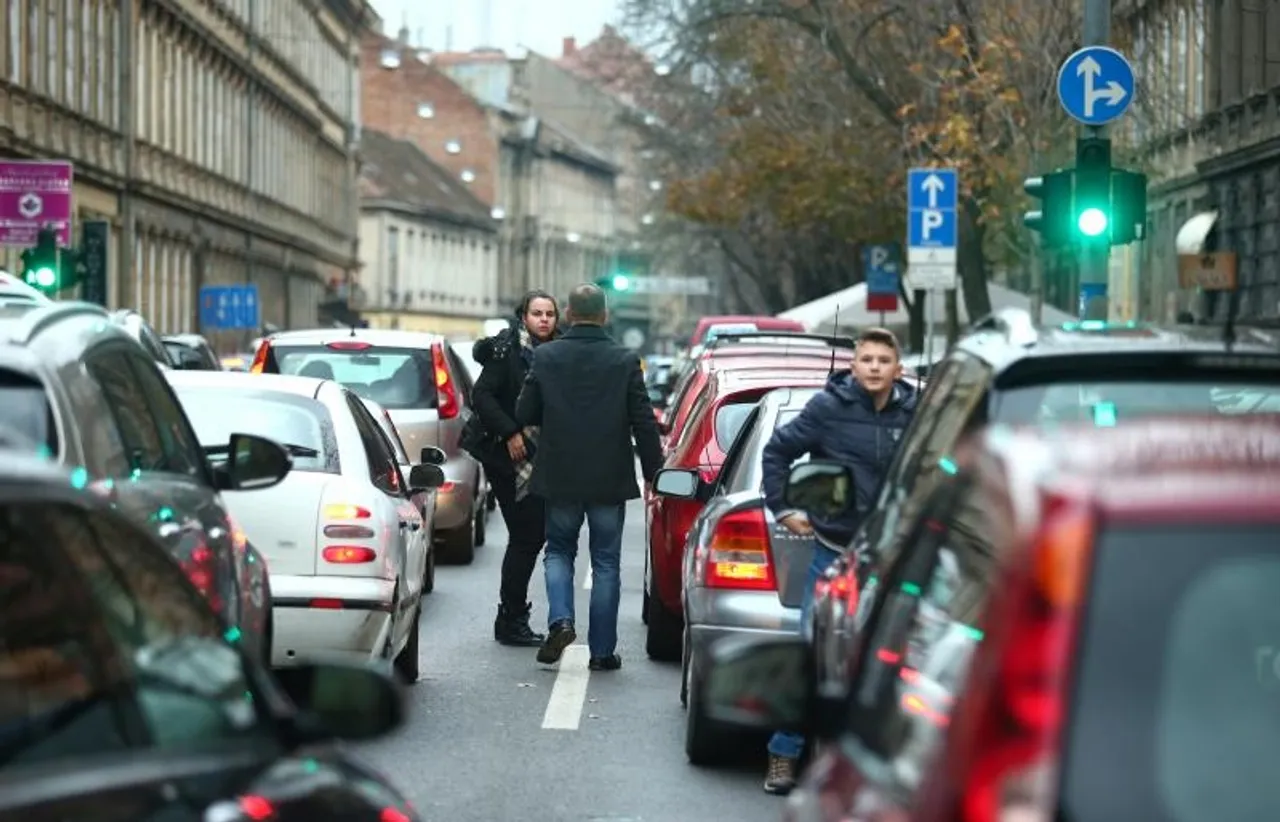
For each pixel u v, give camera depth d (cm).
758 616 1988
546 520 2681
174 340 5569
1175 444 699
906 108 7338
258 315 11819
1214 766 605
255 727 848
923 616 867
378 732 905
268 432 2397
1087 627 619
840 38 8088
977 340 1329
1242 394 1238
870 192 8656
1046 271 11888
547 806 1855
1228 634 617
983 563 755
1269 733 608
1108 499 636
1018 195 7125
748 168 9262
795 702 880
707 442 2667
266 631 1767
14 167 5409
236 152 14050
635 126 14200
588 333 2608
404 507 2512
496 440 2844
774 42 8756
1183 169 9394
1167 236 9712
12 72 8569
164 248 11925
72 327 1476
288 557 2202
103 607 819
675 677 2594
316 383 2509
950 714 677
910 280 5275
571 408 2591
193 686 835
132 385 1559
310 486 2228
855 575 1242
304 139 17125
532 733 2211
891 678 857
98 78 10269
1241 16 8462
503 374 2858
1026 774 609
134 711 797
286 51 16075
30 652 788
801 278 15275
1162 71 8381
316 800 807
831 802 809
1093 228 3931
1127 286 10688
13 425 1332
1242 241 8481
